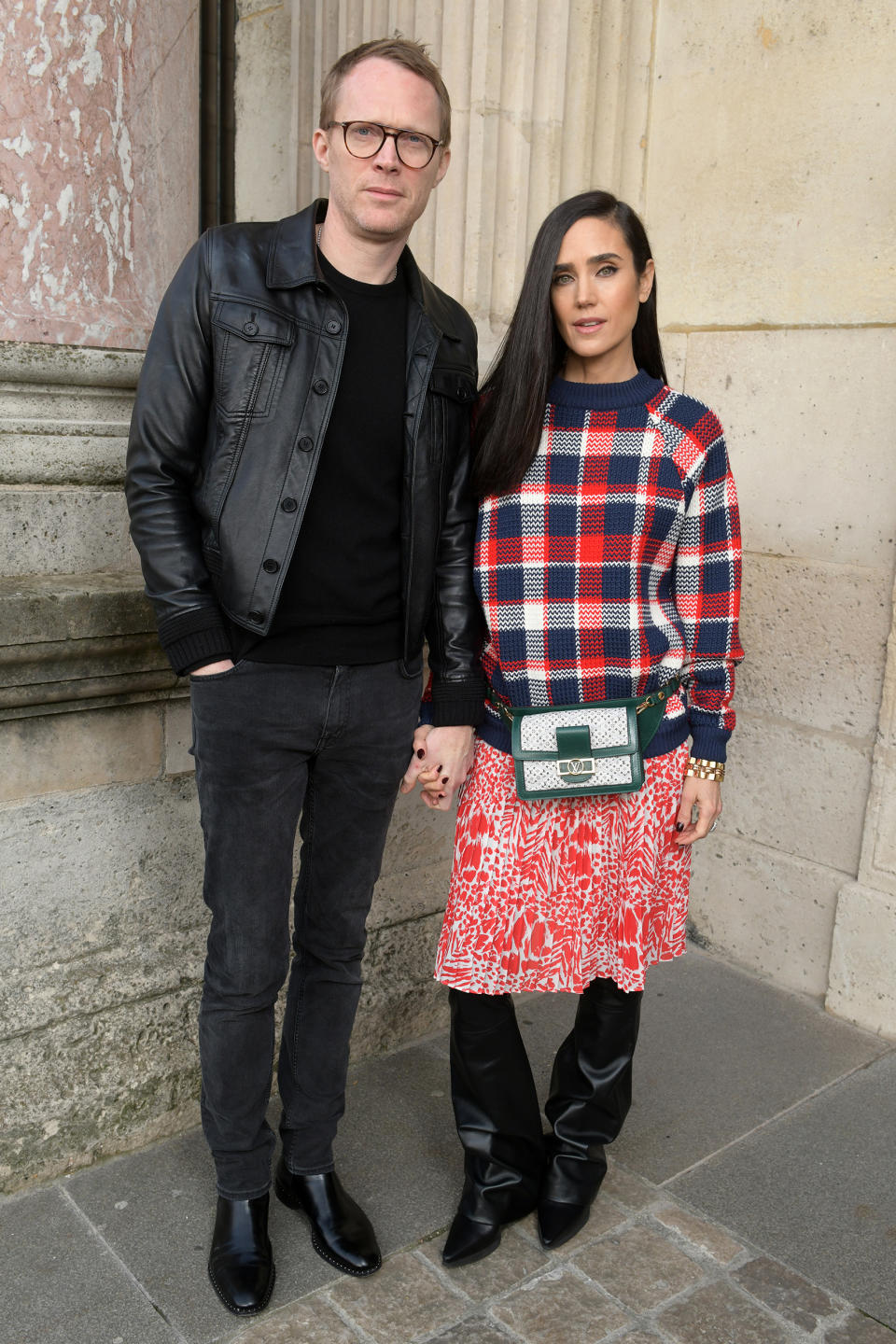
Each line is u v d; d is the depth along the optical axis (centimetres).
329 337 162
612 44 287
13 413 201
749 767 303
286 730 170
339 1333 179
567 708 180
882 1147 231
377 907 258
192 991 227
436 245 291
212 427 163
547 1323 182
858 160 259
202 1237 200
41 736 198
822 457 276
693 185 293
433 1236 202
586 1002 204
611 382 177
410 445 170
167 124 220
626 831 187
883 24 251
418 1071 254
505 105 279
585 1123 204
